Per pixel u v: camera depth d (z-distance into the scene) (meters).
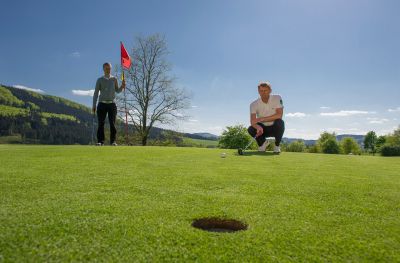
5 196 2.41
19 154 5.41
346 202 2.47
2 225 1.73
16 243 1.50
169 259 1.38
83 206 2.13
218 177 3.45
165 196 2.50
